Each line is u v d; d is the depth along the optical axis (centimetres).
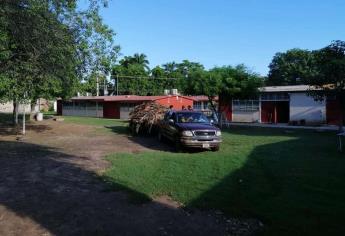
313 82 2177
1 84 1906
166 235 693
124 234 699
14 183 1071
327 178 1071
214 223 747
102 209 841
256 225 729
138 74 9144
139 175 1142
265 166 1258
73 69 1977
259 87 3362
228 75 3203
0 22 1053
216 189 968
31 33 1115
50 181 1090
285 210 794
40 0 1128
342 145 1841
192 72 3391
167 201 895
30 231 720
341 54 2078
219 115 3325
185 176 1120
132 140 2219
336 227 696
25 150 1745
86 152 1670
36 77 1333
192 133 1678
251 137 2323
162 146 1945
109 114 5566
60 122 3834
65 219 782
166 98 5038
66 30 1358
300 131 2780
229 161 1355
